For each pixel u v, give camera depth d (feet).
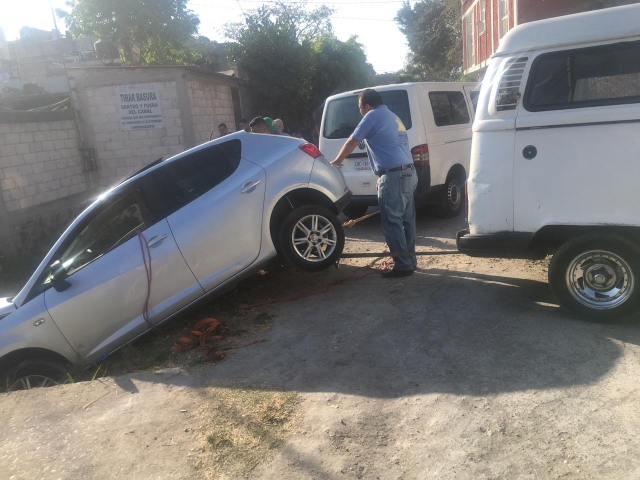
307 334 15.70
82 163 41.32
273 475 9.75
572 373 12.04
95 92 42.60
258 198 17.85
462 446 9.99
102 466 10.45
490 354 13.24
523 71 14.64
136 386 13.61
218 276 17.60
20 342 16.26
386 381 12.52
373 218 32.53
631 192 13.60
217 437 10.97
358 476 9.51
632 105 13.44
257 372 13.70
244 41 67.15
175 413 12.08
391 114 18.90
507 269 20.18
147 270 16.88
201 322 16.98
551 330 14.26
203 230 17.22
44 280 16.98
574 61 14.17
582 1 46.70
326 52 89.10
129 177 18.02
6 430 12.11
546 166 14.46
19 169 33.06
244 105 62.69
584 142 13.97
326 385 12.66
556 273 14.80
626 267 14.02
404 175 18.79
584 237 14.28
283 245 18.16
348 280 20.25
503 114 14.87
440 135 27.78
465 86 31.19
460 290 18.06
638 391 11.14
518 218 14.96
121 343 17.20
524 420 10.53
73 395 13.47
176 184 17.63
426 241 25.39
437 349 13.79
